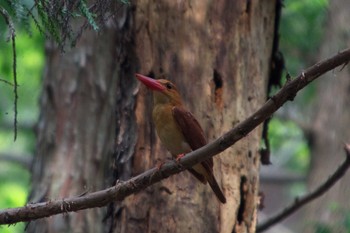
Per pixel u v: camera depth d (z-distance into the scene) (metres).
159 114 10.15
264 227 13.22
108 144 16.00
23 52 20.05
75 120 16.08
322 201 16.98
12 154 22.80
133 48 10.74
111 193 8.66
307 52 20.89
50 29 8.20
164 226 10.36
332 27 19.34
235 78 10.68
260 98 10.98
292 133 23.59
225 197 10.39
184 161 8.43
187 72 10.58
